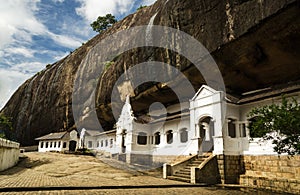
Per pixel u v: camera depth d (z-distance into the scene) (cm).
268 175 1325
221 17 1387
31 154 2534
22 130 4166
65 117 3475
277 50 1310
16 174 1419
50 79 3941
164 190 1090
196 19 1535
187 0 1582
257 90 1708
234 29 1312
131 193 968
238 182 1427
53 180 1217
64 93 3544
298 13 1076
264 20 1164
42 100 3934
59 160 2073
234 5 1311
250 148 1461
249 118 1544
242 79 1634
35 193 886
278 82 1586
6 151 1630
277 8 1095
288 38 1220
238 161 1490
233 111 1594
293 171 1218
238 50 1391
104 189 1048
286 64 1405
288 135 888
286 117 863
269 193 1117
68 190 980
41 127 3859
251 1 1227
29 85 4462
